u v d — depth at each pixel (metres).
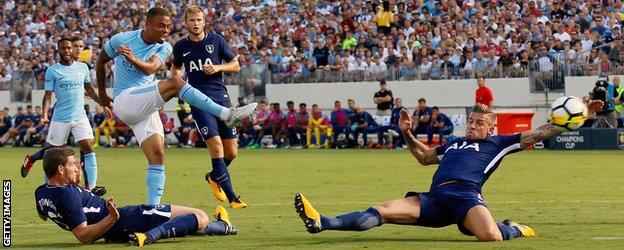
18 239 21.78
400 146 62.19
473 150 20.69
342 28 73.06
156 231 20.30
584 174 39.91
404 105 67.31
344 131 63.50
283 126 65.50
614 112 57.88
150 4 84.62
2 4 89.06
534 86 64.06
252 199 31.11
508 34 68.12
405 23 72.06
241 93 71.38
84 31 83.94
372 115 67.81
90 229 19.58
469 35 68.56
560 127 20.56
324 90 69.69
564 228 22.53
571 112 20.38
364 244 20.20
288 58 72.75
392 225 23.47
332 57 71.56
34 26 87.00
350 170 43.62
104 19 84.81
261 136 65.94
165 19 24.53
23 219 25.75
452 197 20.20
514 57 65.50
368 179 38.78
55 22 86.25
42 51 83.31
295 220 25.09
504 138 20.89
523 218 24.83
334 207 28.64
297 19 77.50
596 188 33.78
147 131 23.67
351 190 34.22
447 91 66.31
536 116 64.00
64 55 32.41
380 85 64.62
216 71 28.05
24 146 72.44
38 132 72.31
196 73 29.06
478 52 66.06
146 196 32.75
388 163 47.84
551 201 29.42
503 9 70.31
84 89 32.97
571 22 67.25
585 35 65.19
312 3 78.88
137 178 40.50
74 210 19.53
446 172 20.56
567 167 43.81
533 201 29.48
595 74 62.59
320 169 44.41
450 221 20.45
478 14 70.56
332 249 19.52
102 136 71.44
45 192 19.48
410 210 20.12
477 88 64.38
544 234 21.39
